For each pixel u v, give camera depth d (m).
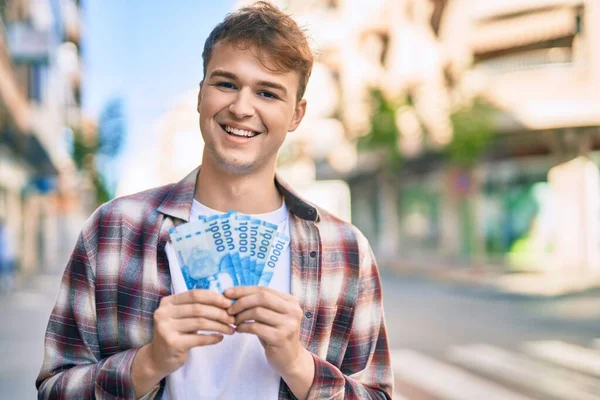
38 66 19.27
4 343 7.43
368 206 27.80
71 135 31.78
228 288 1.25
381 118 19.73
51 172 27.12
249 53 1.40
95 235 1.48
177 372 1.37
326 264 1.53
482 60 18.44
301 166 35.78
